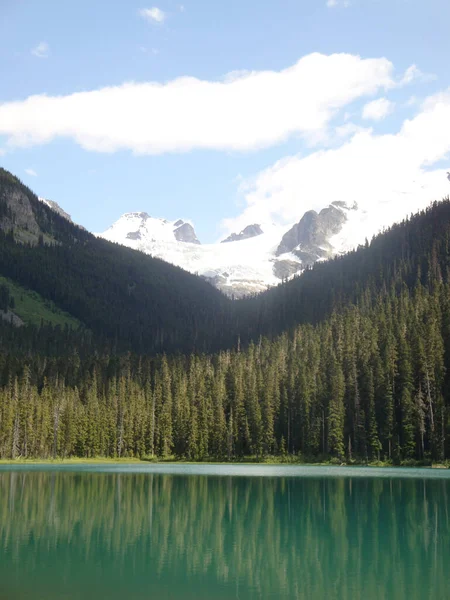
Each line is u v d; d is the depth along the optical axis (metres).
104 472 156.38
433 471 140.62
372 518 77.69
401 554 58.50
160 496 100.12
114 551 59.28
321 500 93.19
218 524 74.19
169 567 53.19
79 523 74.75
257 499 95.19
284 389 195.25
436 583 48.72
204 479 130.25
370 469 148.75
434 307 190.62
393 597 44.88
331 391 177.38
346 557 57.38
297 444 188.12
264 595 45.31
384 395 163.88
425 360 160.50
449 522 74.75
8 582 47.62
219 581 48.94
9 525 73.00
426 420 158.38
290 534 67.88
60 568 52.44
